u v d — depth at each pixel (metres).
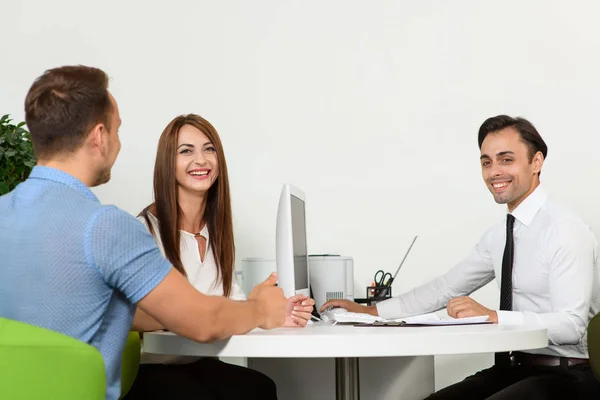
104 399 1.37
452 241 3.77
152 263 1.50
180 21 3.86
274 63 3.85
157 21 3.86
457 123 3.77
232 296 2.53
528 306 2.59
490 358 3.72
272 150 3.84
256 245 3.81
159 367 2.17
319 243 3.83
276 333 1.82
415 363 2.76
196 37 3.86
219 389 2.16
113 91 3.83
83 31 3.85
